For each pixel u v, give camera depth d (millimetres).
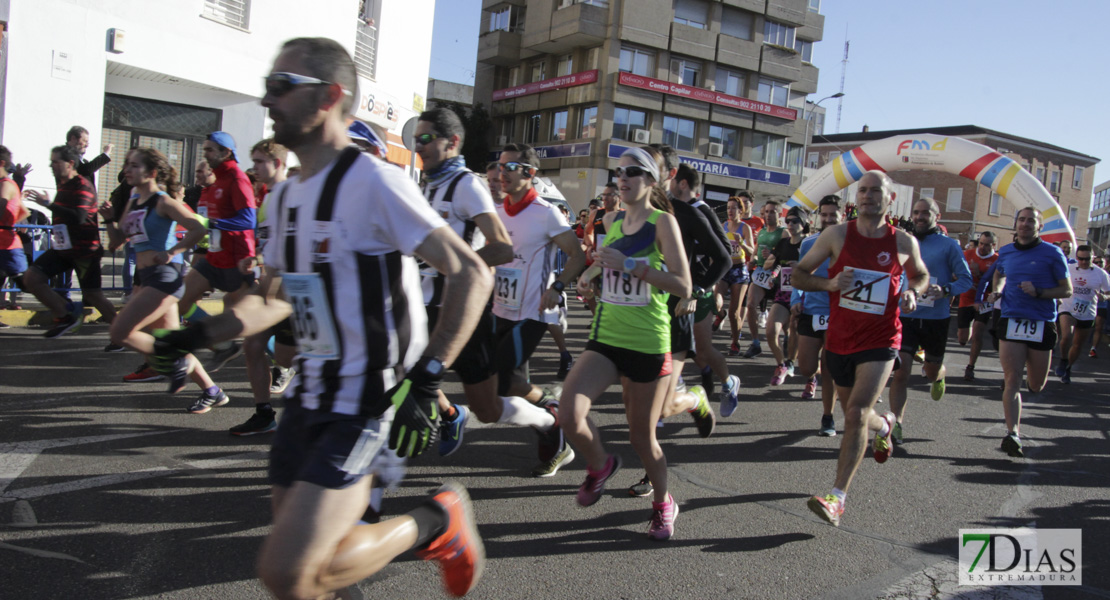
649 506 4191
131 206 5531
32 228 9180
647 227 3598
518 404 4254
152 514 3598
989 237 12703
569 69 37938
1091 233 83062
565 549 3551
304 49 2012
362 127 3932
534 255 4641
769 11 38750
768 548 3709
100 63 12562
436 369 1956
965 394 8805
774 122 39656
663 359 3605
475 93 42188
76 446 4504
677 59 36906
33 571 2955
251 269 5371
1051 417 7703
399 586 3055
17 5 11430
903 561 3654
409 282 2105
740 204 10141
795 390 8039
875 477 5039
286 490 2074
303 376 2066
